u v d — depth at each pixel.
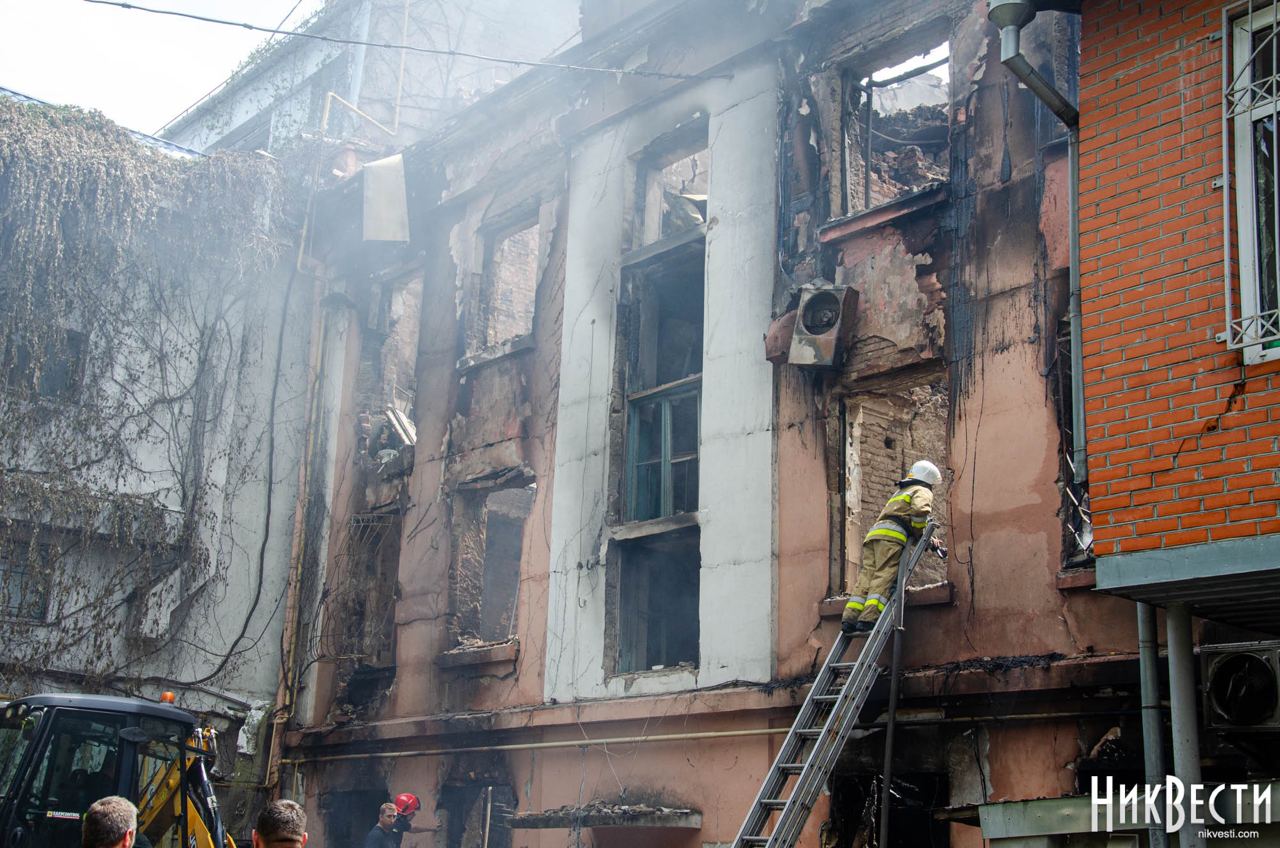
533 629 16.25
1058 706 10.64
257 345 21.17
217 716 19.52
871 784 12.20
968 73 12.87
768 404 14.01
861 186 14.35
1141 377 8.52
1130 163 8.91
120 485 19.23
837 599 12.66
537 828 14.39
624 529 15.36
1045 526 11.13
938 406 15.38
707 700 13.52
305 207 21.73
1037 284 11.75
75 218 19.28
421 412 19.28
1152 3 9.04
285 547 20.86
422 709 17.55
